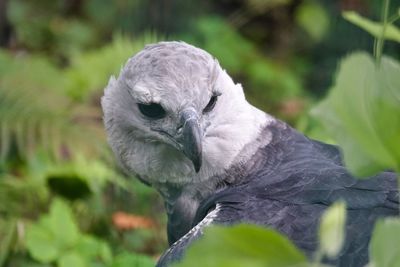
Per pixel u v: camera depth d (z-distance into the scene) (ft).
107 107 27.63
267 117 27.17
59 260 34.86
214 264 11.34
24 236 36.63
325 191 23.09
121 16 57.11
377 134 11.28
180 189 27.32
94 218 39.81
